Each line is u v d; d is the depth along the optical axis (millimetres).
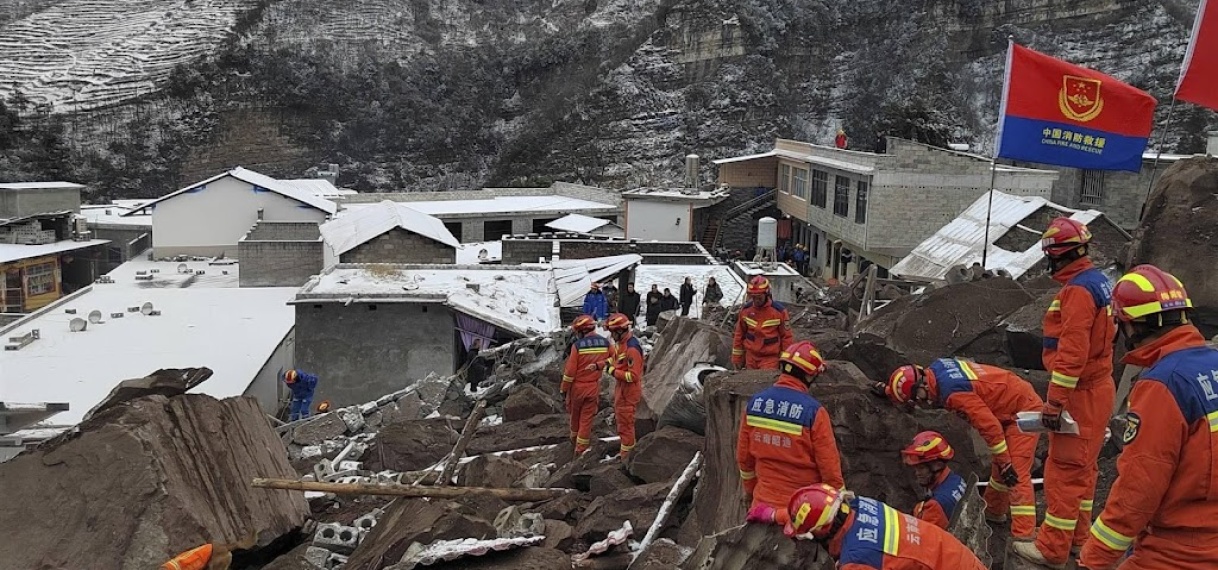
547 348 18031
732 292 28438
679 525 8203
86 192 72375
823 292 23250
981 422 6840
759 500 6180
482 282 25000
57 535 7887
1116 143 12695
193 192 43750
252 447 9695
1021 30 74875
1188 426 4445
